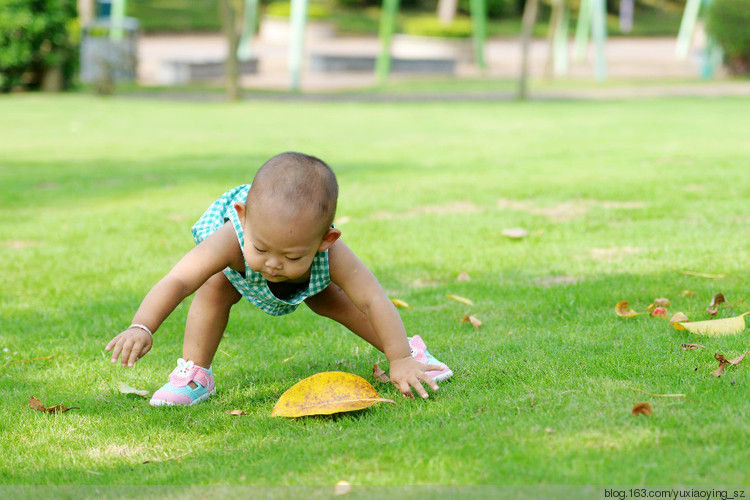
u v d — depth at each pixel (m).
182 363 2.83
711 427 2.23
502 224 5.54
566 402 2.50
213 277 2.80
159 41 32.41
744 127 11.77
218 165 8.65
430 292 4.13
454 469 2.06
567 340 3.22
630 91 20.81
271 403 2.78
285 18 35.06
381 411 2.59
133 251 5.09
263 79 24.44
